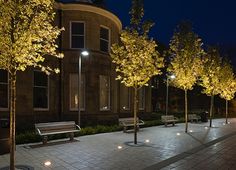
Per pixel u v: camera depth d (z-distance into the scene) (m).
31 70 17.97
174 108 42.72
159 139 15.13
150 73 13.49
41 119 18.44
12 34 7.70
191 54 18.30
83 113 19.97
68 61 19.91
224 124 26.67
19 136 13.19
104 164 9.45
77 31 20.38
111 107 22.05
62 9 20.05
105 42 21.94
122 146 12.73
